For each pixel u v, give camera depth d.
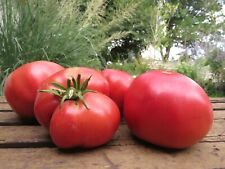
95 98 0.18
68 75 0.19
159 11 1.41
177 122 0.17
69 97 0.17
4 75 0.59
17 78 0.22
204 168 0.16
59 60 0.63
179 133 0.17
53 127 0.17
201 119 0.17
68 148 0.18
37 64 0.22
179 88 0.18
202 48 1.09
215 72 1.03
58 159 0.17
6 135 0.20
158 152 0.18
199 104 0.17
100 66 0.70
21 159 0.17
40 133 0.20
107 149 0.18
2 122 0.23
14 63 0.60
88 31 0.70
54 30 0.64
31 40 0.62
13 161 0.16
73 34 0.65
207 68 1.08
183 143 0.18
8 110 0.27
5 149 0.18
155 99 0.17
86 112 0.17
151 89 0.18
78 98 0.18
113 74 0.21
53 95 0.18
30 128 0.22
